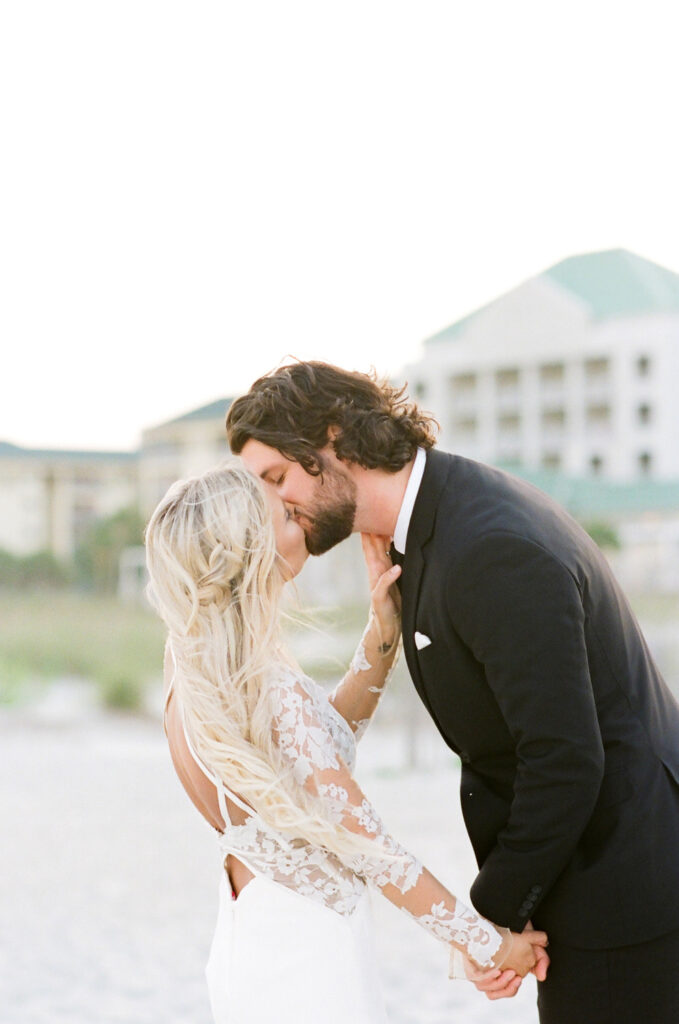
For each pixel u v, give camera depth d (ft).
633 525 85.15
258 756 6.48
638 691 7.03
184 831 24.09
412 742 31.12
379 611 7.49
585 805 6.42
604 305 135.74
